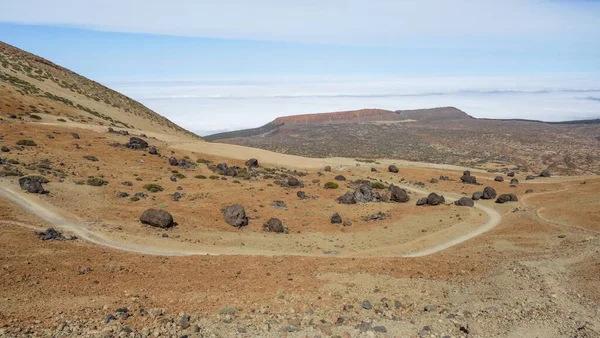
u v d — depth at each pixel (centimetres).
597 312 1998
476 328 1748
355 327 1744
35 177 5644
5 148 6738
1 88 10600
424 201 7075
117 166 7519
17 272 2570
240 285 2598
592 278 2631
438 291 2530
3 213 4175
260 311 2009
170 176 7569
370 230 5600
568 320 1869
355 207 6800
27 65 14162
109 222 4641
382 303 2227
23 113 9638
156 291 2388
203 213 5672
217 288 2511
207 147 11475
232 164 10006
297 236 5162
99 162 7488
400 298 2344
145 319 1800
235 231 5138
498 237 4912
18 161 6344
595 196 6938
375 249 4694
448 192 9125
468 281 2795
